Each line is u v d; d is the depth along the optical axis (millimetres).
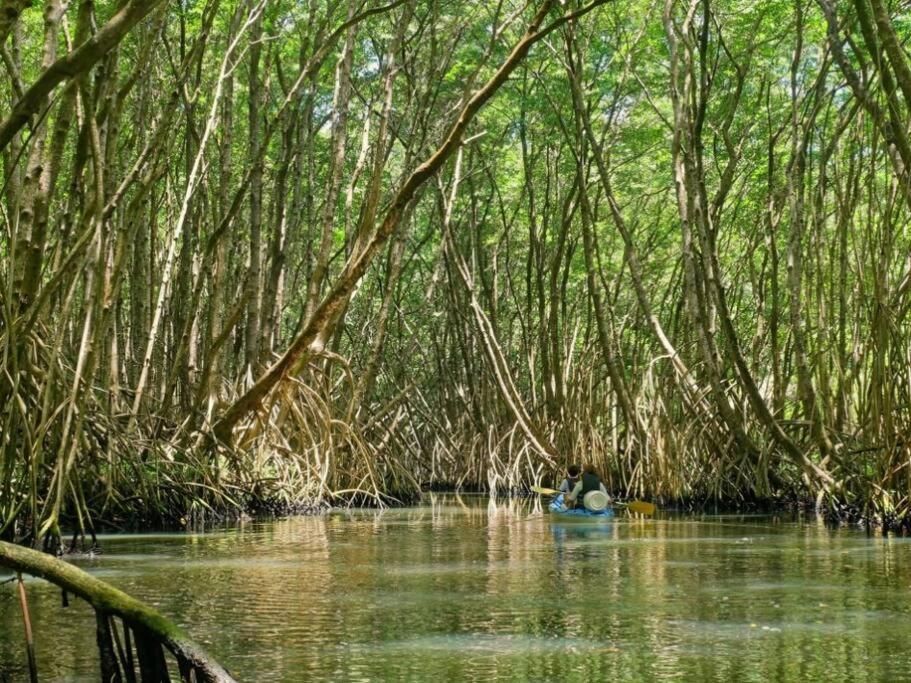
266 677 6184
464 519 17656
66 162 21172
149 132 17688
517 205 27688
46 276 12031
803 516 18031
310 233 22484
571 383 24125
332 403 22062
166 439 16062
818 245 17047
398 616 8102
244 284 19938
